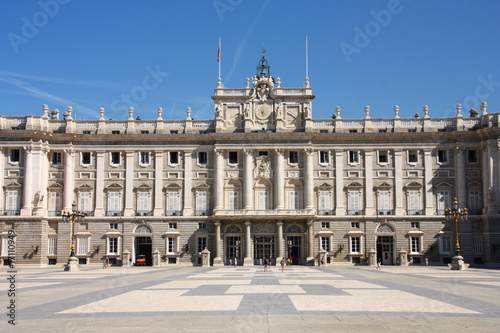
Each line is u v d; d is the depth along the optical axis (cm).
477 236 8875
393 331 2277
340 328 2342
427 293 3753
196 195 9175
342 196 9125
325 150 9231
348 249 8994
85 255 9006
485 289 4100
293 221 8938
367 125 9306
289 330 2298
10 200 8981
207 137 9188
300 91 9369
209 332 2267
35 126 9112
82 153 9275
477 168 9031
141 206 9169
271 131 9250
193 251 9012
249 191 9050
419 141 9169
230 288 4175
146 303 3191
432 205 9050
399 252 8794
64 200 9106
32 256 8788
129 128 9350
